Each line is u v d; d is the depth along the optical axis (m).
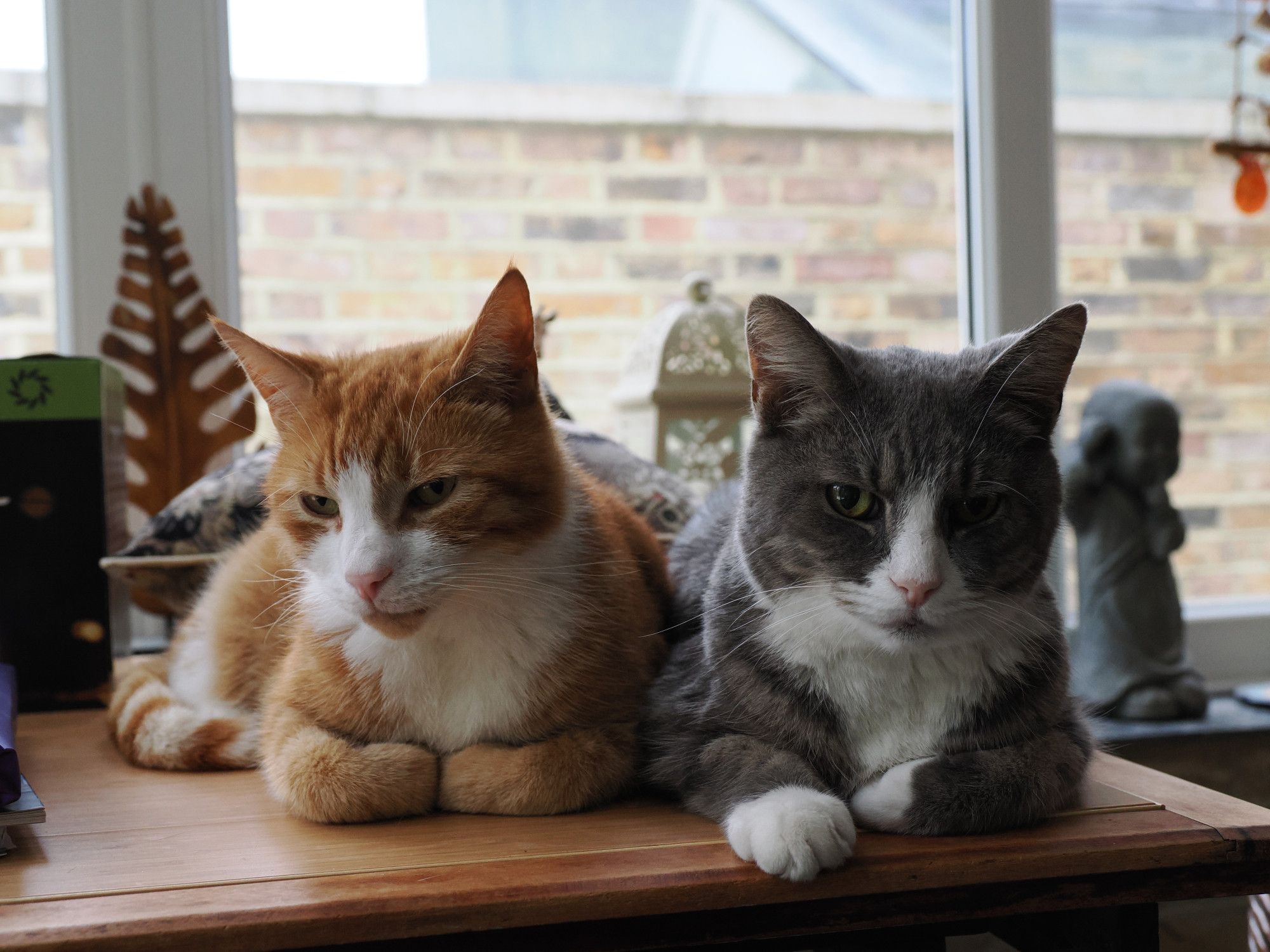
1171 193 2.10
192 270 1.83
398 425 0.98
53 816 1.00
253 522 1.48
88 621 1.49
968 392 0.96
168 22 1.80
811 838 0.82
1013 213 1.96
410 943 0.81
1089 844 0.87
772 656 0.98
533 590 1.03
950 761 0.92
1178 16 2.08
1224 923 1.72
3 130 1.83
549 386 1.71
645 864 0.85
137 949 0.75
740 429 1.86
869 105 2.10
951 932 1.03
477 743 1.03
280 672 1.14
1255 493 2.11
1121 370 2.09
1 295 1.84
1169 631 1.73
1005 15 1.94
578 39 2.04
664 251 2.08
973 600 0.92
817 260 2.11
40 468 1.47
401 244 2.00
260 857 0.89
